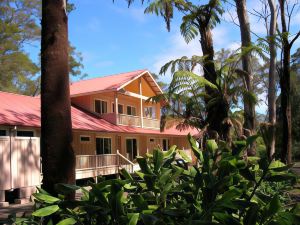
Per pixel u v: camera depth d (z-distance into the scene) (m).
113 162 23.91
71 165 4.48
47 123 4.48
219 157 3.04
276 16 15.04
